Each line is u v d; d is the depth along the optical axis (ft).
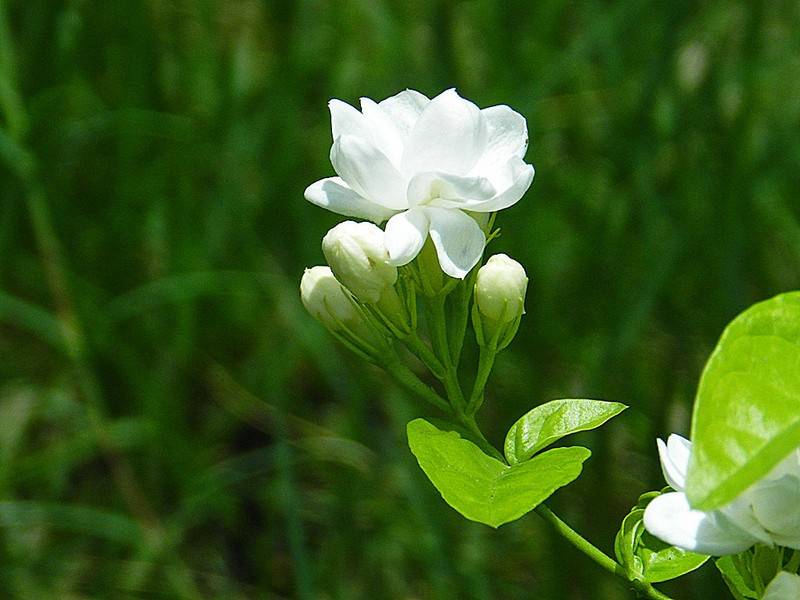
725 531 0.75
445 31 1.56
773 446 0.68
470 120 0.83
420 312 1.44
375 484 1.45
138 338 1.53
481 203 0.84
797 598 0.75
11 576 1.42
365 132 0.86
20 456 1.53
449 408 0.86
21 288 1.56
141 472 1.49
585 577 1.30
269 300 1.55
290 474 1.36
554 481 0.78
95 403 1.48
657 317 1.45
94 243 1.57
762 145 1.56
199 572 1.48
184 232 1.55
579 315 1.47
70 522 1.40
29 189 1.48
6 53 1.47
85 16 1.56
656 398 1.39
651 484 1.32
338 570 1.41
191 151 1.56
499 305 0.85
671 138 1.49
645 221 1.45
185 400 1.57
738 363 0.70
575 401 0.85
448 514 1.39
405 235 0.83
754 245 1.44
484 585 1.30
